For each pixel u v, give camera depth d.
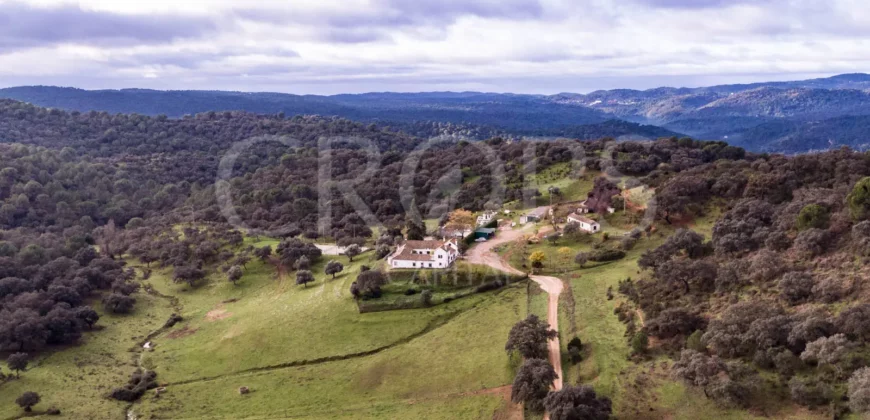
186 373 100.69
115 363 108.06
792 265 82.94
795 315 66.56
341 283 126.19
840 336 58.69
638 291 94.50
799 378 58.84
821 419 53.78
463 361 86.50
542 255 118.88
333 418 77.12
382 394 82.75
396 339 99.75
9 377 99.19
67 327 115.44
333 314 111.69
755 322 66.69
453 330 98.56
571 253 124.88
